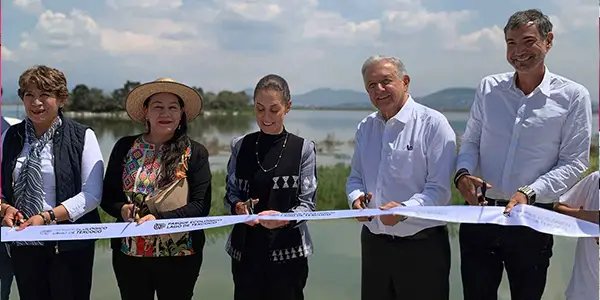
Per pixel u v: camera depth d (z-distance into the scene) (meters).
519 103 2.68
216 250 5.47
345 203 7.44
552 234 2.58
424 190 2.73
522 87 2.69
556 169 2.56
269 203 2.72
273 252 2.72
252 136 2.85
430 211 2.52
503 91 2.74
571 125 2.55
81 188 2.70
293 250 2.76
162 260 2.65
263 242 2.74
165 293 2.71
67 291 2.73
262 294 2.77
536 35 2.51
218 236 5.95
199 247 2.76
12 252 2.71
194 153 2.71
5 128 3.67
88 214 2.80
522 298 2.73
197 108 2.79
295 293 2.78
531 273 2.71
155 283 2.72
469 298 2.83
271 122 2.73
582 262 2.58
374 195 2.87
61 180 2.62
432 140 2.73
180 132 2.72
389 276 2.85
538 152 2.62
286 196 2.72
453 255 5.23
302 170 2.77
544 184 2.53
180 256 2.68
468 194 2.67
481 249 2.78
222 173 7.68
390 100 2.73
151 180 2.62
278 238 2.73
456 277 4.66
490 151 2.77
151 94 2.66
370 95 2.77
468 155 2.82
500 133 2.73
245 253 2.76
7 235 2.44
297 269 2.78
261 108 2.71
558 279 4.46
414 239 2.77
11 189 2.64
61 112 2.73
